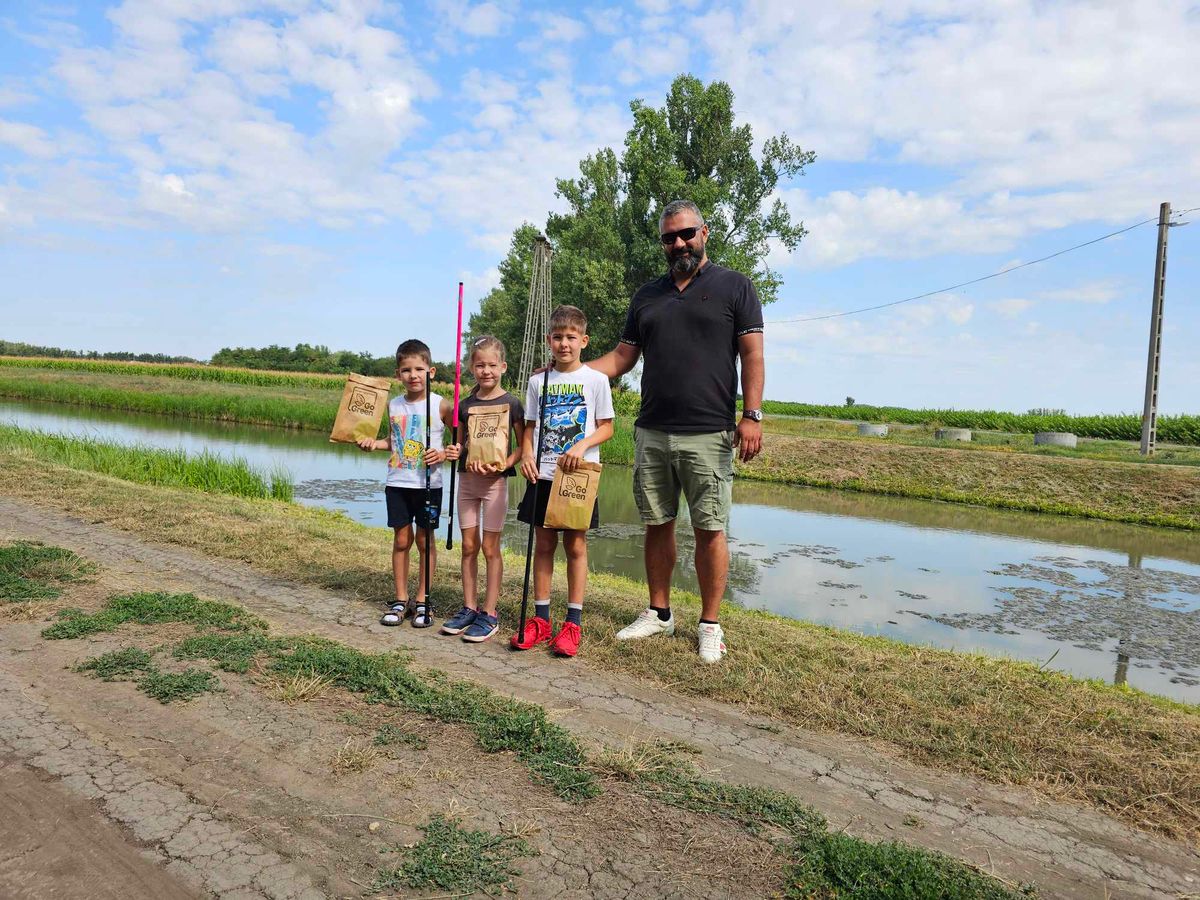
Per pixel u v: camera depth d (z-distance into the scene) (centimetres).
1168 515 1571
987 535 1331
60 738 280
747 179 3319
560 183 3662
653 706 337
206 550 577
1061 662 644
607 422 409
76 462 1172
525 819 240
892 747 308
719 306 389
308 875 210
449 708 311
